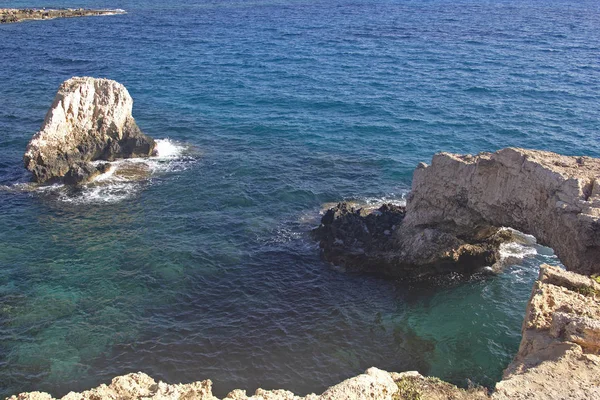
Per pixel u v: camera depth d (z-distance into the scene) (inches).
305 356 1126.4
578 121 2292.1
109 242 1507.1
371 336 1191.6
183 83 2883.9
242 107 2536.9
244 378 1063.6
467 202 1283.2
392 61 3287.4
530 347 811.4
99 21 4958.2
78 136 1936.5
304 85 2827.3
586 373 732.0
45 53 3558.1
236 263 1429.6
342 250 1433.3
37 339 1149.7
